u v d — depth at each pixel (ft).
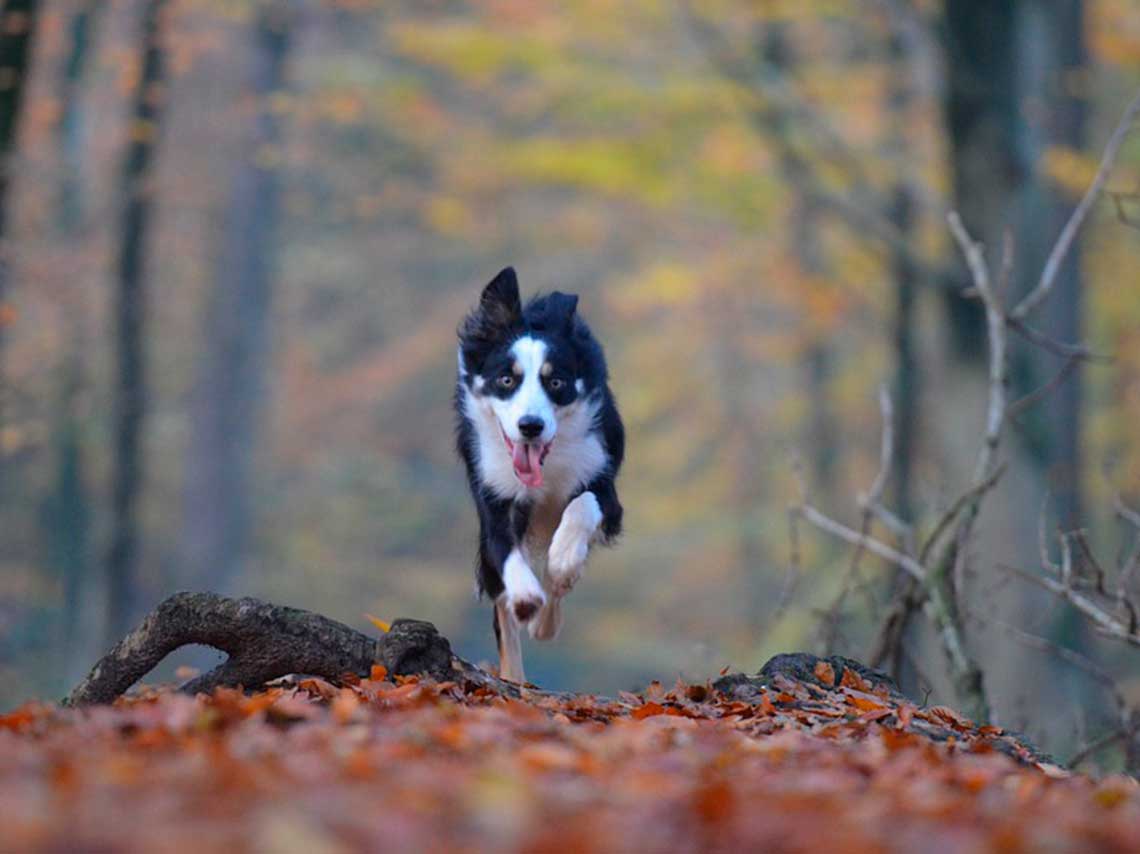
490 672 25.76
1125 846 13.29
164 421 99.71
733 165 75.77
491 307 26.89
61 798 12.49
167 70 62.49
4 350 54.13
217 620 21.53
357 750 15.74
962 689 28.12
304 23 74.95
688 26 67.36
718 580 121.19
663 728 19.15
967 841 12.91
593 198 101.65
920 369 82.94
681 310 111.96
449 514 125.29
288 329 121.90
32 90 63.57
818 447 96.99
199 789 13.10
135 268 64.64
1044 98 53.83
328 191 108.37
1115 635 27.22
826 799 14.62
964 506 29.12
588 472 26.89
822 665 24.44
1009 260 31.30
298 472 117.39
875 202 72.49
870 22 72.84
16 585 84.89
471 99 96.37
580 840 11.95
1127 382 84.89
